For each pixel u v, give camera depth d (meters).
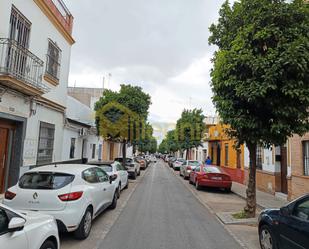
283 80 7.62
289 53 7.37
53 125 13.97
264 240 6.20
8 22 9.62
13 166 10.73
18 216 4.07
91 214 7.30
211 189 17.36
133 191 15.04
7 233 3.57
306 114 8.21
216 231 7.93
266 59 7.65
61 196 6.34
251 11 8.34
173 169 37.22
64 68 15.13
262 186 16.45
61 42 14.59
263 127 8.50
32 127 11.73
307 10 8.05
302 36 7.73
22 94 10.70
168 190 16.09
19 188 6.54
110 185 9.43
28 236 3.92
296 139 12.48
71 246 6.26
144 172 30.19
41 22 12.15
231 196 14.98
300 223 5.02
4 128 10.38
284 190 14.34
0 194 10.25
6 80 8.91
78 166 7.77
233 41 8.38
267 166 15.90
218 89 8.83
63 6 14.60
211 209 11.16
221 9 9.56
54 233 4.62
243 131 8.80
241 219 9.05
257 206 12.21
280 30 7.95
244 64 7.95
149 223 8.41
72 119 16.78
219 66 8.59
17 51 9.82
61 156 15.27
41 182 6.58
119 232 7.38
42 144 12.79
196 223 8.74
